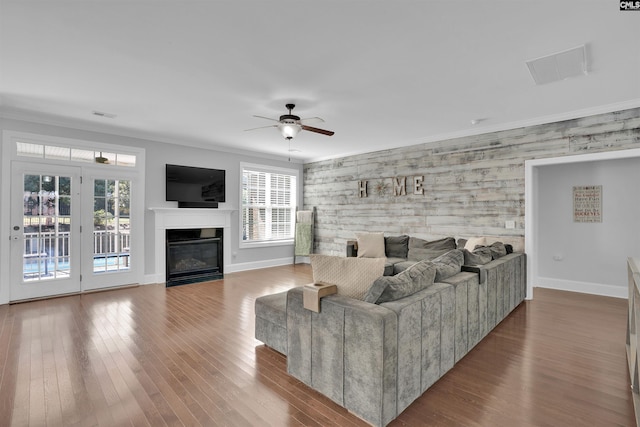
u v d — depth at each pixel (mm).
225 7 2033
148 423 1855
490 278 3131
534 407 2004
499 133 4676
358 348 1858
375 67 2859
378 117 4324
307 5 2012
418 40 2416
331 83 3205
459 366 2527
